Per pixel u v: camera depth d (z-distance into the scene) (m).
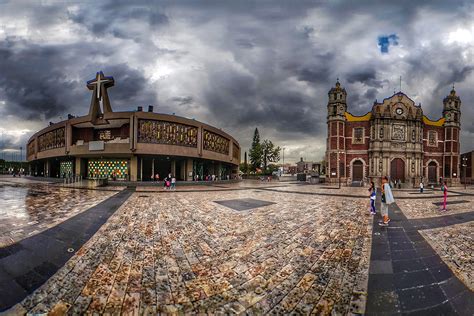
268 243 6.41
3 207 11.72
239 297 3.79
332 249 6.03
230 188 28.00
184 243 6.36
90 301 3.67
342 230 7.95
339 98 45.62
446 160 47.28
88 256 5.44
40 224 8.23
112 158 35.06
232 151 49.72
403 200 17.72
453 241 6.88
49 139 40.69
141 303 3.62
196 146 36.22
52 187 23.78
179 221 8.98
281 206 13.13
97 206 12.26
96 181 31.00
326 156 47.47
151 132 32.38
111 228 7.86
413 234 7.60
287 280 4.35
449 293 3.99
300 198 17.50
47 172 45.84
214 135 41.03
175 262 5.12
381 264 5.13
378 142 43.69
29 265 4.95
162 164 40.88
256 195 19.56
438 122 48.06
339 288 4.10
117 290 3.98
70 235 7.01
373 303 3.66
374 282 4.33
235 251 5.79
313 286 4.15
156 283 4.21
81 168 35.88
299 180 57.38
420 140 44.66
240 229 7.85
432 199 18.55
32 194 17.61
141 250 5.83
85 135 37.44
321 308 3.51
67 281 4.29
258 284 4.20
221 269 4.79
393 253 5.82
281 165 150.75
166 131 33.28
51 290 3.99
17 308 3.51
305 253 5.72
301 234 7.35
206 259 5.29
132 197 16.67
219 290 3.99
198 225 8.37
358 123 46.22
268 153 74.75
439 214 11.38
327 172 46.28
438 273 4.73
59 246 6.08
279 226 8.34
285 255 5.57
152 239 6.70
